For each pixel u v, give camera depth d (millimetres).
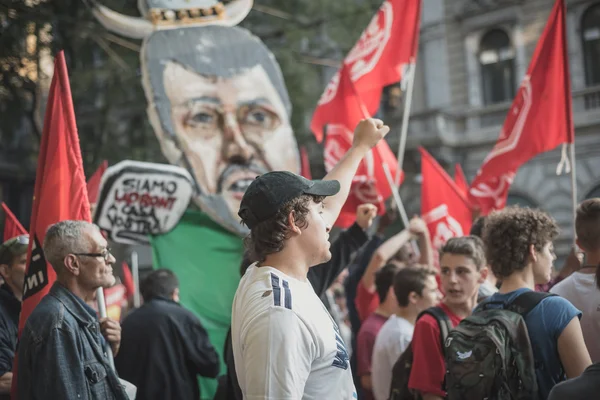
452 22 24031
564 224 21594
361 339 5633
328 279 4195
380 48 7574
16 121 14727
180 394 5312
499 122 23203
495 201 6863
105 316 4234
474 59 23625
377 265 5906
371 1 18469
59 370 3248
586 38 21328
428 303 5039
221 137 7766
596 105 21109
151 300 5559
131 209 6309
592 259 3801
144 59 7645
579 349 3072
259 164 7879
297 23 17984
